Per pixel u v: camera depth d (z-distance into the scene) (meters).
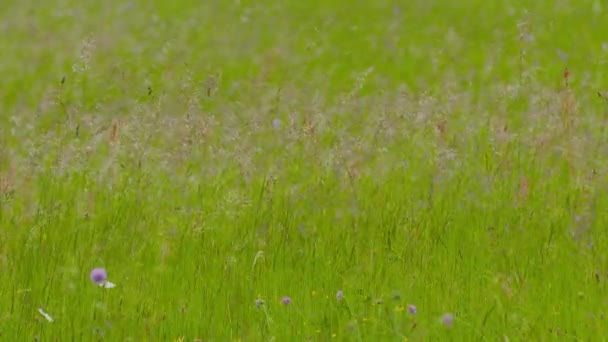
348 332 24.25
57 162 37.38
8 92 68.19
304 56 79.75
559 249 30.12
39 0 118.69
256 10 106.69
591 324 24.73
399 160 39.69
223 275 28.33
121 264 29.31
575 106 41.91
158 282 28.00
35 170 37.88
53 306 26.38
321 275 28.11
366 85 68.31
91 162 39.81
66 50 86.31
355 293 26.80
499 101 49.34
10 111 59.69
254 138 42.69
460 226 32.12
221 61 78.94
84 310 26.02
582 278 27.86
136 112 41.72
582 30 85.94
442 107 46.91
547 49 77.06
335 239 31.27
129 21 101.69
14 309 26.00
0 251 30.53
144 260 29.97
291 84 61.78
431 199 34.66
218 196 35.88
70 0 117.06
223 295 26.88
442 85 60.69
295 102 52.44
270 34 92.75
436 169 37.50
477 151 40.31
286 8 107.81
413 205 34.34
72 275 28.38
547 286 27.30
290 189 36.03
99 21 102.62
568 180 37.16
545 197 34.97
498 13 98.19
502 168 37.38
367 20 99.31
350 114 49.03
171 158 38.62
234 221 32.84
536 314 25.27
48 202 34.91
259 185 37.19
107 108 50.28
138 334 24.69
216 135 42.34
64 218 33.03
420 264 28.86
